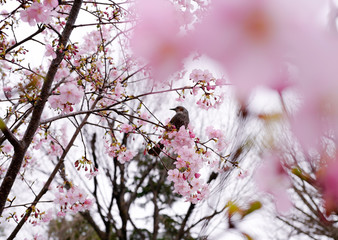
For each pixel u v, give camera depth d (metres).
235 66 0.43
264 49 0.42
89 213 10.59
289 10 0.41
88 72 4.26
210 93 3.28
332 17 0.42
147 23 0.48
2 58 3.42
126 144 8.49
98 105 5.18
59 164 4.05
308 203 0.91
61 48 3.44
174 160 4.07
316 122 0.49
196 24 0.45
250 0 0.41
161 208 12.09
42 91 3.51
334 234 1.00
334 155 0.65
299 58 0.42
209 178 3.89
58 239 11.81
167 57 0.46
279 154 0.76
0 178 4.75
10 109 3.79
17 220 3.66
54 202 3.94
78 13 3.68
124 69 4.88
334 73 0.42
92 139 10.11
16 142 3.38
